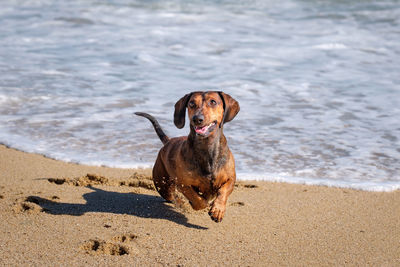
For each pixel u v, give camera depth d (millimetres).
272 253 3678
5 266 3303
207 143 3926
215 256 3588
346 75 9484
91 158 5891
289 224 4277
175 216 4391
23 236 3787
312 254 3682
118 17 14055
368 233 4117
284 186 5289
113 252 3623
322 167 5766
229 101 4105
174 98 8055
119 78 9055
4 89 8172
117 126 6902
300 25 13586
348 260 3598
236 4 16203
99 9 14961
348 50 11203
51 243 3680
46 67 9570
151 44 11430
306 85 8852
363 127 7012
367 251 3762
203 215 4453
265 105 7871
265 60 10414
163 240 3836
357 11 14961
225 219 4359
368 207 4742
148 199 4863
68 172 5480
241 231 4094
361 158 6012
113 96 8102
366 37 12250
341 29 13023
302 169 5707
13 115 7203
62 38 11891
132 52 10719
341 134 6758
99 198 4793
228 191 4074
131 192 5055
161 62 10125
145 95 8180
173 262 3457
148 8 15266
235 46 11453
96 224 4098
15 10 14844
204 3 16266
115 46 11219
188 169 4016
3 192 4785
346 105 7887
